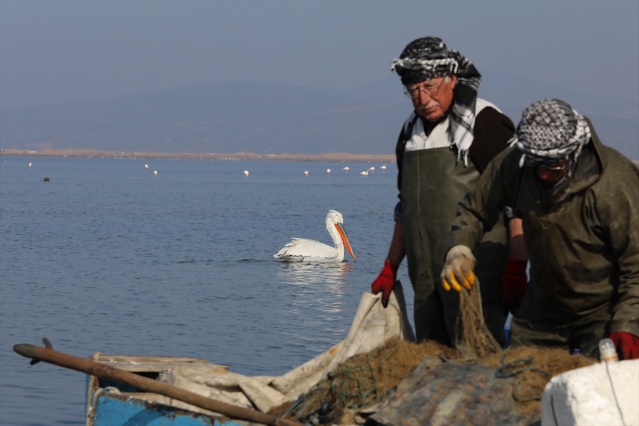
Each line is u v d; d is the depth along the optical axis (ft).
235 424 20.74
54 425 38.19
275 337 55.52
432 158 22.47
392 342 21.83
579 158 18.47
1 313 61.52
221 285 76.89
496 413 17.48
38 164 620.90
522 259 21.65
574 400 14.71
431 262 22.76
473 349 20.15
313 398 21.62
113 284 75.92
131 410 22.50
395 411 18.17
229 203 206.69
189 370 25.44
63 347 51.90
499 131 22.15
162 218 155.94
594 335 19.62
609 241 18.75
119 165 633.61
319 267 91.97
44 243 109.50
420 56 21.72
